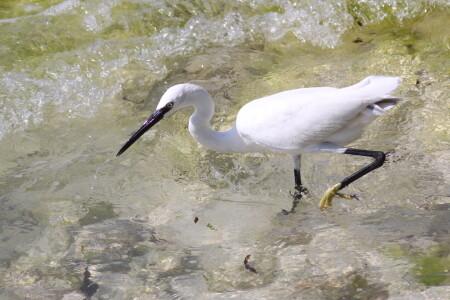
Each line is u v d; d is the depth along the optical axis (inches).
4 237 337.4
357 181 374.9
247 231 337.1
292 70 498.6
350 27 553.6
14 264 315.9
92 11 560.1
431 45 506.0
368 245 311.9
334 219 342.6
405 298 268.1
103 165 405.4
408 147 394.6
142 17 557.3
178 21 558.3
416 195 353.1
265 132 343.3
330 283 285.3
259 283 290.8
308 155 407.2
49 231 342.3
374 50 513.0
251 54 528.7
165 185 385.4
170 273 303.6
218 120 441.4
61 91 483.2
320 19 560.1
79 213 358.9
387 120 419.5
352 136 339.9
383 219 335.6
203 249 321.7
